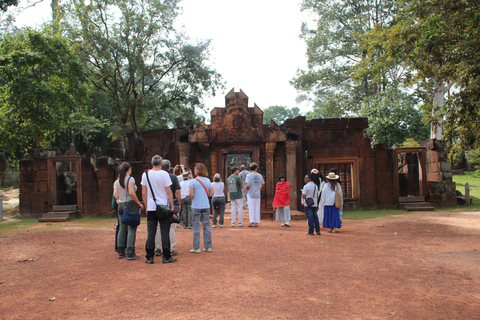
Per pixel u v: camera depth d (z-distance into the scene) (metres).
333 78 39.22
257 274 6.30
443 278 6.00
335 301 4.97
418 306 4.79
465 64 12.64
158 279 6.04
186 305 4.83
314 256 7.73
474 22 12.95
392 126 30.27
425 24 13.67
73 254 8.27
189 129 17.62
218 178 12.51
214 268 6.71
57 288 5.69
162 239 7.21
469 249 8.30
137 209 7.58
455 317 4.43
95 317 4.48
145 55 31.67
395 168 19.08
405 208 18.06
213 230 11.76
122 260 7.54
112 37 30.28
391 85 33.47
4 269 6.94
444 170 19.03
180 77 33.22
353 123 19.28
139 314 4.55
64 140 41.28
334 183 11.16
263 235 10.60
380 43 27.81
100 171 18.39
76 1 29.62
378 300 5.01
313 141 19.36
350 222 14.05
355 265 6.92
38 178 18.17
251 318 4.39
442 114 13.75
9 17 24.55
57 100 23.00
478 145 13.85
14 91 21.09
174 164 18.88
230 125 16.86
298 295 5.21
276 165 17.30
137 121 40.19
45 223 15.69
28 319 4.46
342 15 38.00
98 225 14.41
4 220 17.34
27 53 21.38
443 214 15.48
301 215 15.72
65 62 23.39
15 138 24.45
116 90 31.86
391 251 8.24
